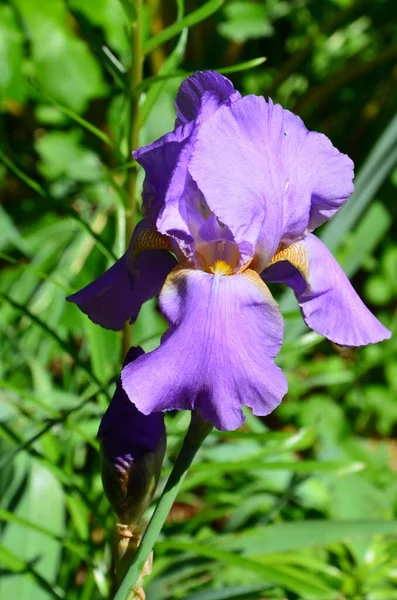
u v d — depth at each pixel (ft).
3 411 3.20
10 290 4.30
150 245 2.47
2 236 4.11
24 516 3.06
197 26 5.65
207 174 2.35
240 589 2.85
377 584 3.19
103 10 4.78
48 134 5.22
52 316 3.69
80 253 4.15
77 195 5.13
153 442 2.45
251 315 2.34
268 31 5.35
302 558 3.14
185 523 3.16
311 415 4.96
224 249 2.40
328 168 2.44
